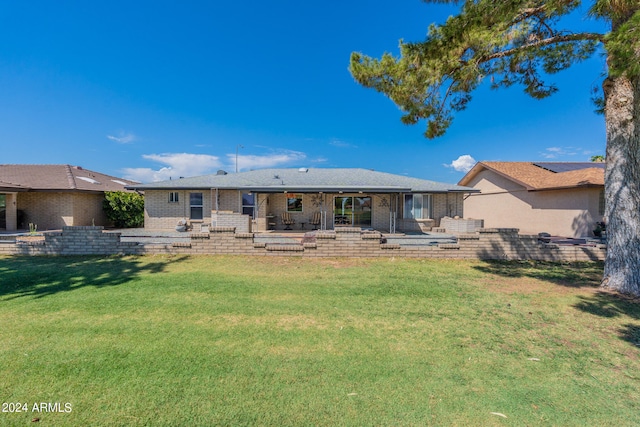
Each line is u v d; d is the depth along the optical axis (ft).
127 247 27.68
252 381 9.21
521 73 25.29
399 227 59.67
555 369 10.21
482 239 28.32
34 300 15.83
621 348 11.68
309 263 25.67
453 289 19.06
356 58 24.44
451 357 10.87
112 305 15.24
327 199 59.62
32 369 9.58
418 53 22.31
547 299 17.35
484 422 7.74
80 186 60.80
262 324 13.37
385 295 17.69
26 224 58.54
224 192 57.57
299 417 7.78
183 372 9.59
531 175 65.41
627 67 15.29
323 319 14.08
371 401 8.43
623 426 7.66
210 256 27.55
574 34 20.51
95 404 8.11
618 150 19.60
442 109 25.25
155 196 57.93
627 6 14.78
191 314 14.29
